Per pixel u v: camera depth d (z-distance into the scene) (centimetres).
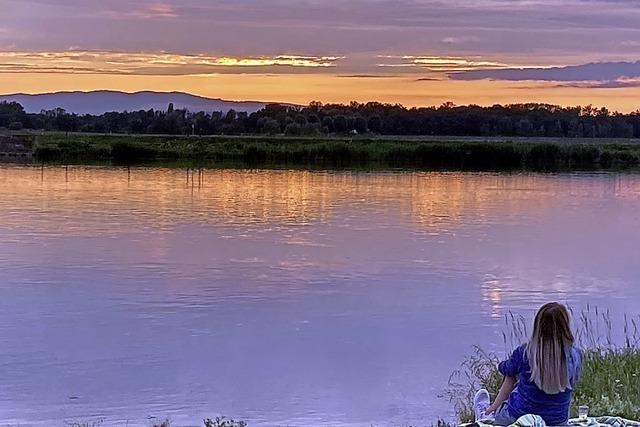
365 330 1645
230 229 3269
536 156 7906
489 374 1077
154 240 2944
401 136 12094
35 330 1623
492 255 2730
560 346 625
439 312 1853
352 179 5769
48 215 3588
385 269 2419
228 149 8156
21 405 1152
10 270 2316
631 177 6312
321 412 1117
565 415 636
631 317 1809
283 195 4594
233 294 2009
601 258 2712
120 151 7969
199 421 1083
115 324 1678
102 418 1092
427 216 3806
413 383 1255
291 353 1462
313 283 2189
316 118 12338
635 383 886
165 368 1348
